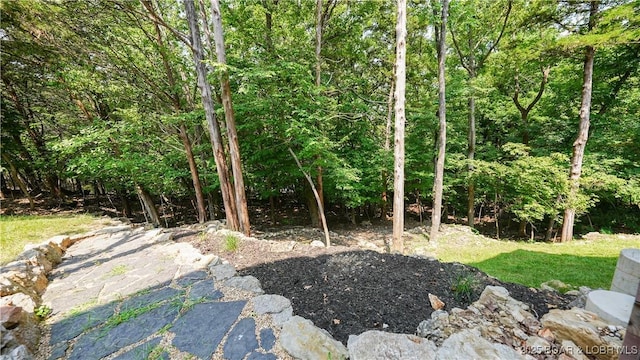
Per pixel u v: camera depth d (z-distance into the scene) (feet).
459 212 45.62
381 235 30.40
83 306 8.13
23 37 18.90
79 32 19.04
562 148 31.73
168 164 27.02
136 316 7.58
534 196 26.58
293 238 27.78
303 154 19.56
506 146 28.68
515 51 24.77
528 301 8.31
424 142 31.71
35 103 29.86
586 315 6.79
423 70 31.68
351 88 29.19
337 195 30.14
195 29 15.94
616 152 28.63
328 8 23.93
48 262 11.05
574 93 29.12
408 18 27.22
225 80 15.42
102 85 21.83
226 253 12.08
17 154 30.66
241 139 23.94
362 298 8.12
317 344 6.05
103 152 22.99
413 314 7.44
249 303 7.96
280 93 19.03
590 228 31.32
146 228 19.13
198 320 7.31
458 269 10.08
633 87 28.32
